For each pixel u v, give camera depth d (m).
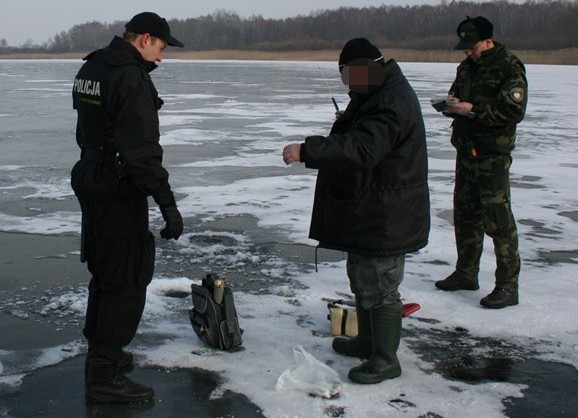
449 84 31.80
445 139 14.40
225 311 4.04
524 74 4.66
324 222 3.67
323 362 3.93
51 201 8.30
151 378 3.71
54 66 70.69
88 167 3.33
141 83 3.22
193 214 7.65
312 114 19.45
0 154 12.10
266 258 6.02
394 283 3.63
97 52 3.38
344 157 3.31
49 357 3.97
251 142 13.81
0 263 5.79
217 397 3.51
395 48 98.19
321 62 87.88
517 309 4.80
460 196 5.01
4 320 4.53
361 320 3.92
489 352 4.12
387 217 3.50
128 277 3.43
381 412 3.37
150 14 3.37
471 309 4.80
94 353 3.45
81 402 3.45
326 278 5.45
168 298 4.97
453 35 102.50
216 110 20.62
